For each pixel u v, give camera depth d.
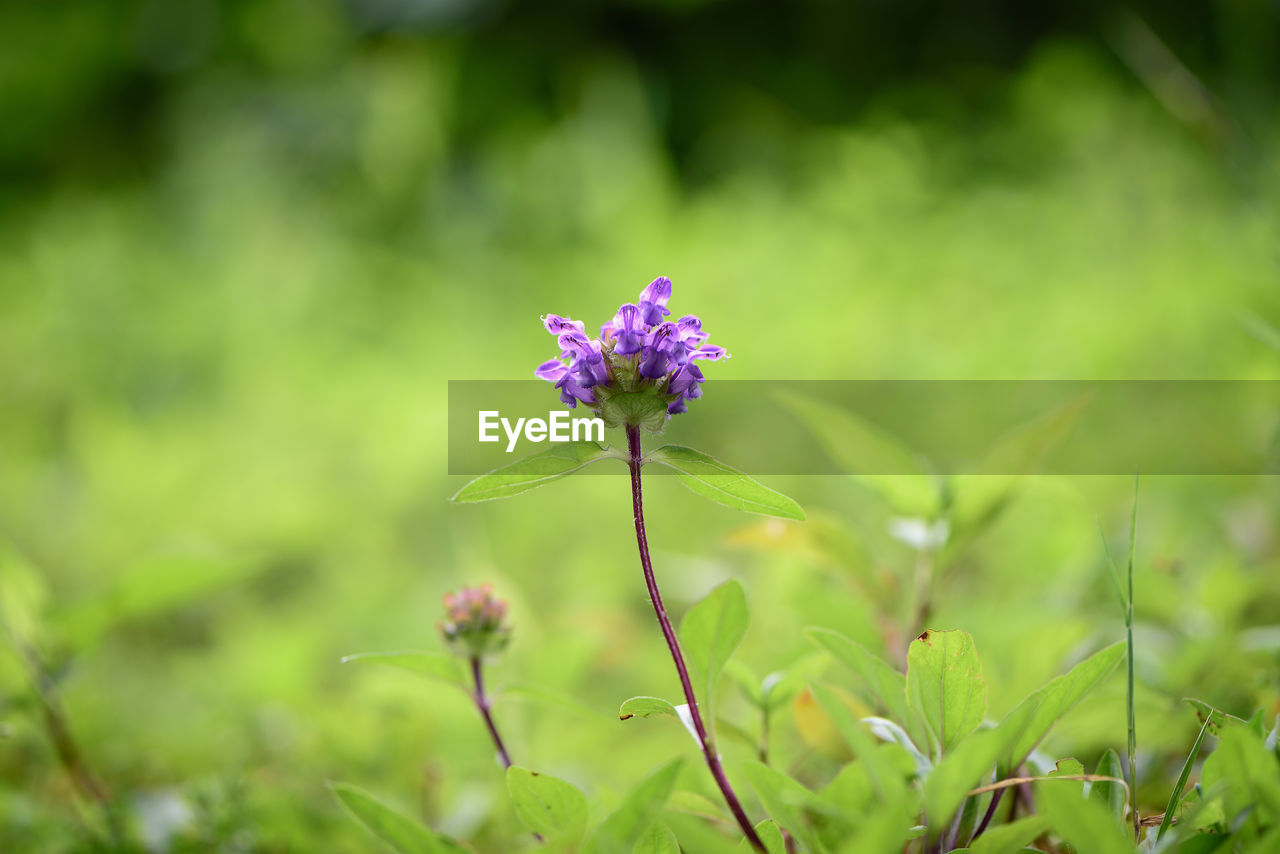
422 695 0.53
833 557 0.49
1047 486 0.51
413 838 0.38
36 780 0.53
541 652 0.52
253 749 0.55
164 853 0.46
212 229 1.63
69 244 1.55
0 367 1.25
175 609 0.76
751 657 0.56
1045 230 1.33
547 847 0.37
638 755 0.50
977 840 0.36
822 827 0.40
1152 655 0.48
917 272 1.30
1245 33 1.66
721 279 1.30
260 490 0.93
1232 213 1.20
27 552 0.87
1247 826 0.35
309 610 0.77
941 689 0.38
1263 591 0.52
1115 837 0.34
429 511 0.89
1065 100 1.57
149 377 1.30
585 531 0.85
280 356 1.28
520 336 1.28
